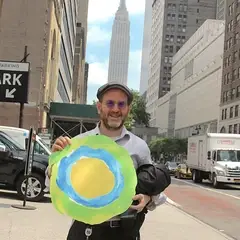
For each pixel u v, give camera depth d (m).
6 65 21.23
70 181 2.88
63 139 3.00
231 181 29.67
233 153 31.06
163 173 3.09
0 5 34.50
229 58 89.19
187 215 13.80
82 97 131.75
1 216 9.84
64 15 50.41
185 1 179.62
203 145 33.59
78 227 3.09
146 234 9.53
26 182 11.58
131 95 3.23
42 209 11.51
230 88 87.50
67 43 60.78
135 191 2.96
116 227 3.03
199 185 32.16
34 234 8.22
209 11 180.00
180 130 138.75
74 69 101.06
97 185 2.87
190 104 129.00
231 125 85.00
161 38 178.62
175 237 9.46
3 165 13.20
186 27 178.88
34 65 35.06
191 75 132.38
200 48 124.88
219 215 15.03
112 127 3.20
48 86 37.34
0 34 35.38
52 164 2.95
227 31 91.62
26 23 35.62
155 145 121.62
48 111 37.19
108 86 3.18
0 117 34.25
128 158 2.94
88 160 2.93
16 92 21.11
